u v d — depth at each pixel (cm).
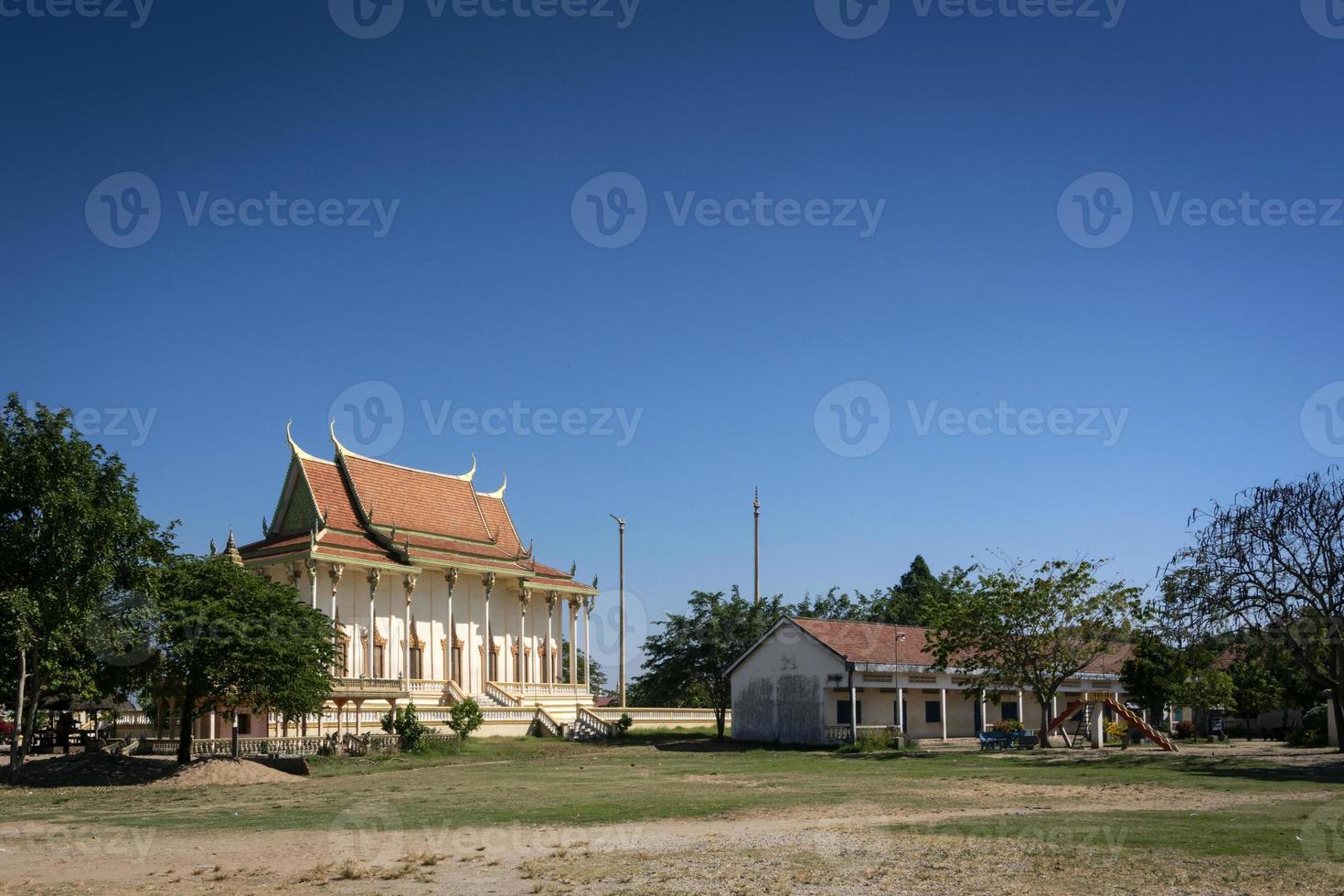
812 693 5928
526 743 6066
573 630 8319
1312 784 3062
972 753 4900
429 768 4412
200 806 2845
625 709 6988
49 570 3550
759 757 4972
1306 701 6253
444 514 7819
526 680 7919
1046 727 5191
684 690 7012
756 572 8525
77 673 3747
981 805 2578
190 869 1805
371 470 7438
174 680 4009
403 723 5366
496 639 7738
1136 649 6353
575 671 8162
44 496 3522
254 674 4081
